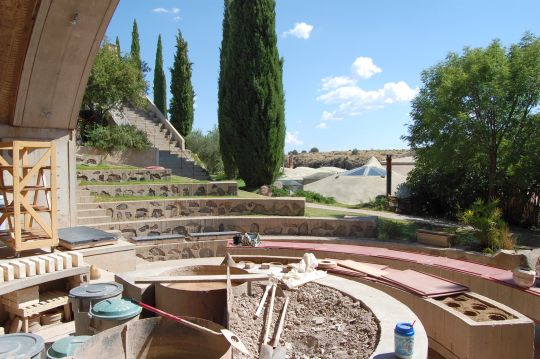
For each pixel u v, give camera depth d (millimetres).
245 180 17500
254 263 7805
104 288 4918
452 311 5238
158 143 22094
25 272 5648
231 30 17219
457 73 12633
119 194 12555
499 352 4836
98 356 3627
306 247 9234
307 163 71250
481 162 14227
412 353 3670
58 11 7465
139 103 21562
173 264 9344
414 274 6840
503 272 7332
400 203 18188
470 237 11219
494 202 11484
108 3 7766
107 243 7652
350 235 11680
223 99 17938
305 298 5473
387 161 20281
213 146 29141
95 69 18766
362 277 6723
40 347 3514
